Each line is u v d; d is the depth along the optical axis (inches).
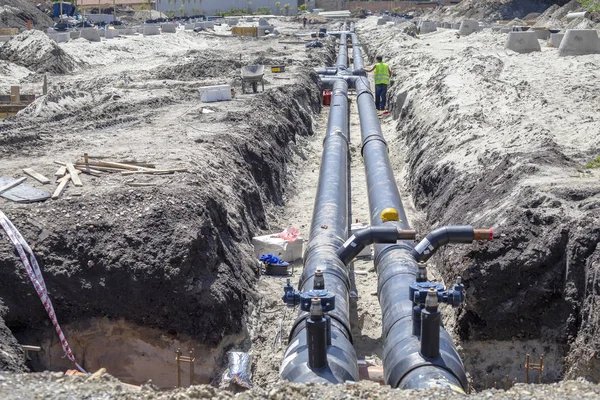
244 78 877.2
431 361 277.4
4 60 1177.4
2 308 370.6
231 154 584.1
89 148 571.5
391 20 3270.2
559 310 375.9
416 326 293.4
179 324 380.5
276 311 434.9
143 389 243.0
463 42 1582.2
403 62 1263.5
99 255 389.7
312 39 2162.9
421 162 656.4
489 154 537.6
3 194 434.0
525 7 3538.4
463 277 390.6
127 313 382.9
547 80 820.6
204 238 410.0
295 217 612.7
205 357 377.1
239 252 468.4
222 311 387.2
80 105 794.8
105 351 385.1
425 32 2340.1
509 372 378.6
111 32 1882.4
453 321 403.9
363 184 681.0
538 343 379.6
